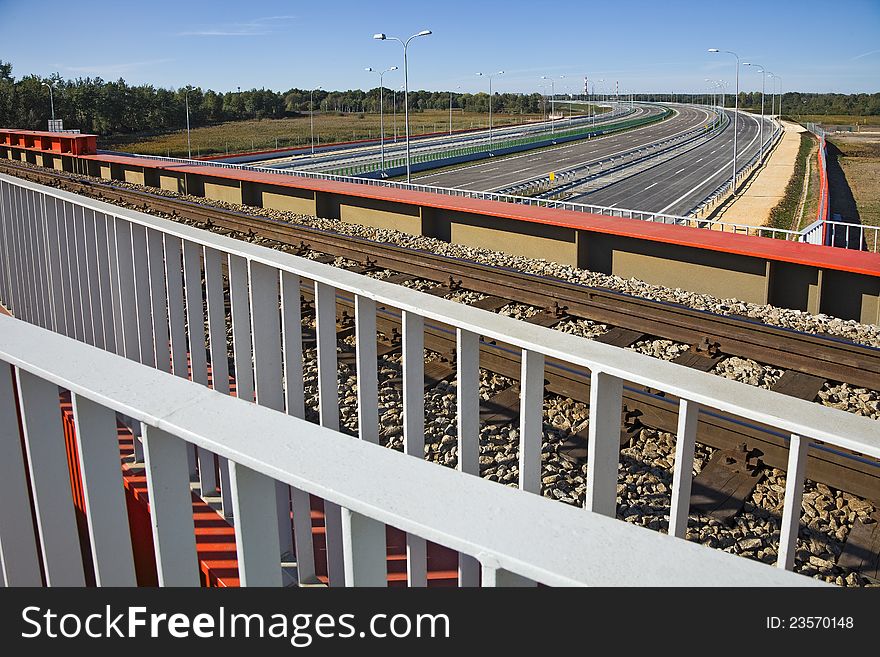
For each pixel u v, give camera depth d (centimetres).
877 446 145
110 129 10288
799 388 654
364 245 1206
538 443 222
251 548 134
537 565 96
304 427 134
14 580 190
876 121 14238
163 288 393
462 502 110
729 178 4650
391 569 307
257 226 1448
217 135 10469
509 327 213
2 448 183
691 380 176
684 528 208
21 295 593
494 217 1317
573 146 8044
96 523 161
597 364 186
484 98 18625
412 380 264
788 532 176
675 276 1080
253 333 301
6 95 9338
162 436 144
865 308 904
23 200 548
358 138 9988
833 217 3112
